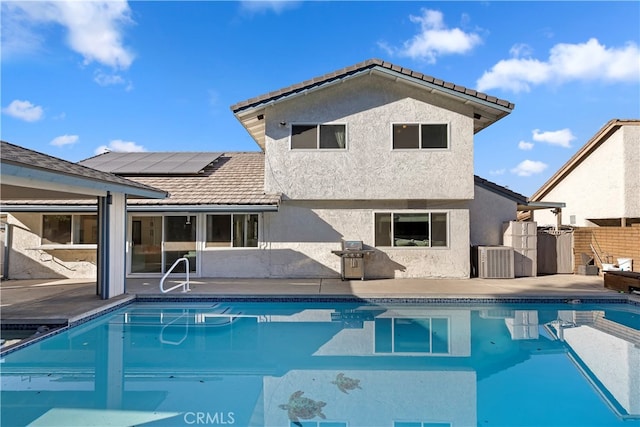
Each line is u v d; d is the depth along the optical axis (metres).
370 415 5.16
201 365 6.90
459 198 13.66
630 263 13.64
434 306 10.73
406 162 13.75
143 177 15.82
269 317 9.83
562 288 11.88
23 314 8.56
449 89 13.18
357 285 12.47
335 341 8.15
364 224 14.15
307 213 14.20
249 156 19.50
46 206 13.27
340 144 13.88
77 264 14.48
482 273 13.93
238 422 4.93
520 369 6.73
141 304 10.73
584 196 22.19
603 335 8.50
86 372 6.53
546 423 4.92
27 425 4.76
